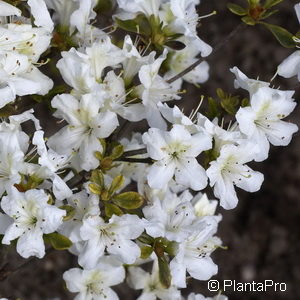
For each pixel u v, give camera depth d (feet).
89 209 2.01
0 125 2.00
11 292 3.76
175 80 2.31
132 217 2.01
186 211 2.10
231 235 4.09
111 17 2.36
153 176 2.01
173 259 2.06
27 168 1.96
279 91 2.07
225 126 2.15
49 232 1.92
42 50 2.06
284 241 4.11
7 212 1.92
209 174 2.02
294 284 4.05
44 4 2.03
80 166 2.08
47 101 2.14
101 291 2.20
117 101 2.10
